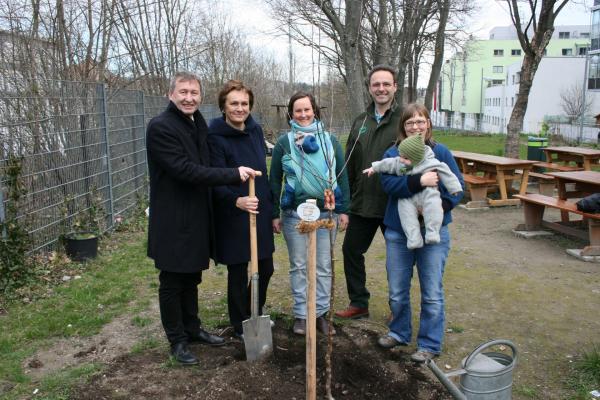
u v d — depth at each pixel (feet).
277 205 12.72
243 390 10.16
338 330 13.16
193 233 11.02
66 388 10.61
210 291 16.65
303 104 11.91
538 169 41.01
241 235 11.76
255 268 11.19
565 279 17.60
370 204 13.04
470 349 12.53
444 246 11.48
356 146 13.52
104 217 23.49
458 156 33.76
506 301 15.64
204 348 12.21
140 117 31.01
